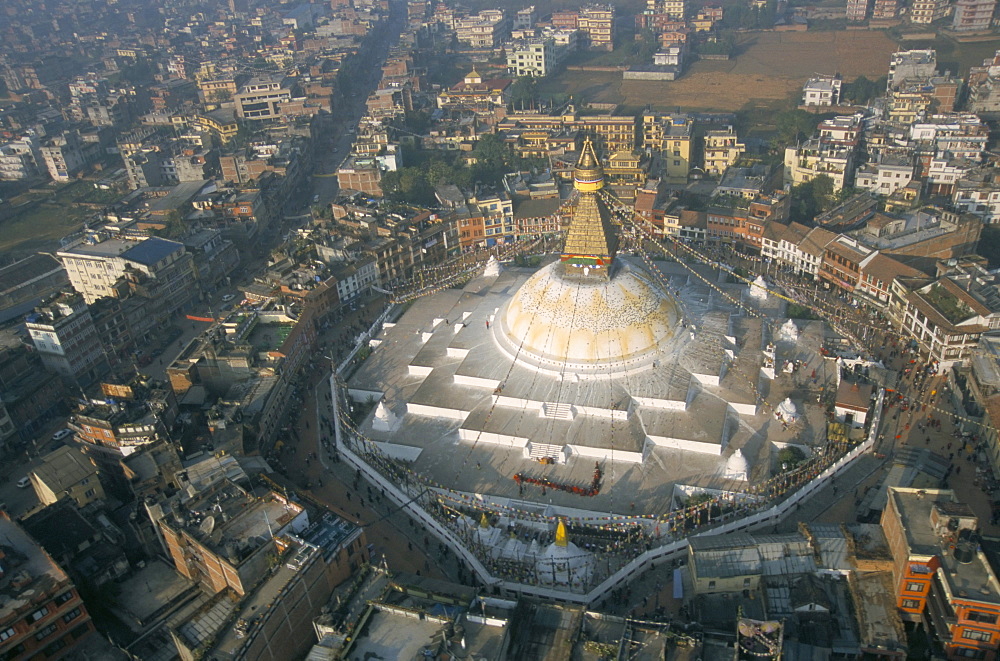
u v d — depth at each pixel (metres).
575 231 131.12
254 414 124.25
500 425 124.62
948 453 114.94
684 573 97.69
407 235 186.00
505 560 101.81
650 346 131.75
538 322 135.00
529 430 123.00
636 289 134.38
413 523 112.69
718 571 90.75
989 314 127.62
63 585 85.25
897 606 86.25
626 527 105.81
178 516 94.44
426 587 89.81
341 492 119.19
